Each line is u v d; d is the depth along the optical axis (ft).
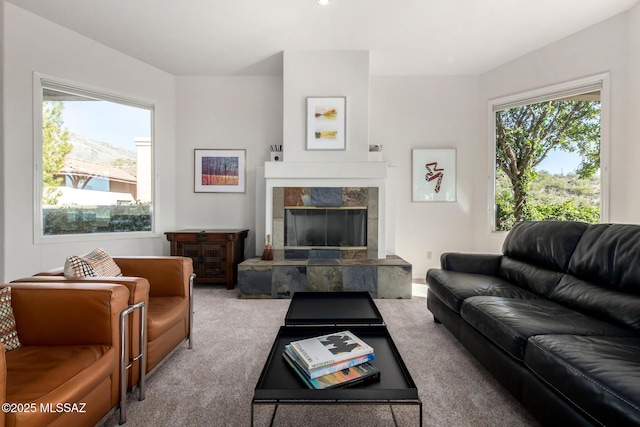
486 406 5.30
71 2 9.49
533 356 4.55
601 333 4.93
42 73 10.50
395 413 5.10
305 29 10.83
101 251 6.84
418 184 14.56
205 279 13.19
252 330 8.61
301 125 12.69
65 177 11.48
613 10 9.70
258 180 14.14
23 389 3.51
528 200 12.82
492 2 9.30
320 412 5.13
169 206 14.39
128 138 13.19
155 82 13.82
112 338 4.76
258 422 4.89
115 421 4.92
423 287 13.16
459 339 7.22
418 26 10.62
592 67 10.52
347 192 12.78
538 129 12.47
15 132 10.03
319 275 11.55
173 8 9.66
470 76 14.43
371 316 6.40
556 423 4.17
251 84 14.67
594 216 10.82
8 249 9.98
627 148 9.71
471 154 14.51
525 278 7.72
